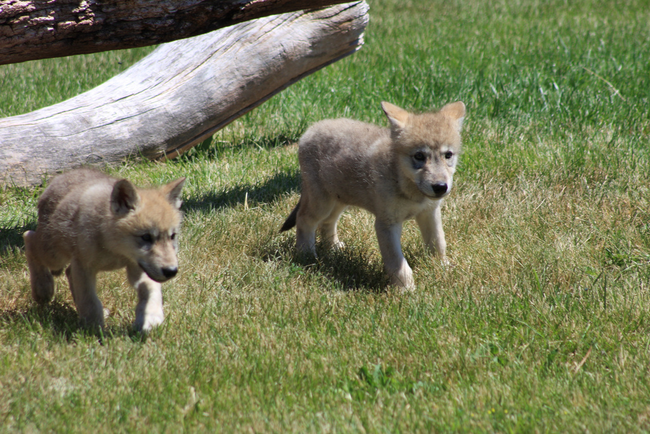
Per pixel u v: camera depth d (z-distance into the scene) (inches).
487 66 692.7
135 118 474.6
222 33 498.3
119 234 243.4
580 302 273.1
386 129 354.0
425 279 321.7
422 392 213.8
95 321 258.2
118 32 309.6
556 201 386.9
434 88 609.6
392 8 1274.6
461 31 968.9
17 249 338.0
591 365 229.8
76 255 254.5
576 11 1144.2
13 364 228.1
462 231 373.1
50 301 291.7
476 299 286.7
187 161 488.7
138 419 197.0
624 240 329.7
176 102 487.2
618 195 377.4
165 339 253.0
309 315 276.5
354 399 212.8
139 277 267.0
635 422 192.7
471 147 480.4
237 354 241.6
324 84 651.5
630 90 574.2
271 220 399.5
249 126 584.1
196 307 286.2
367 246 375.2
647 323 255.6
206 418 198.2
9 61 306.3
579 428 189.0
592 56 689.0
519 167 434.3
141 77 494.9
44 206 281.9
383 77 680.4
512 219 366.6
